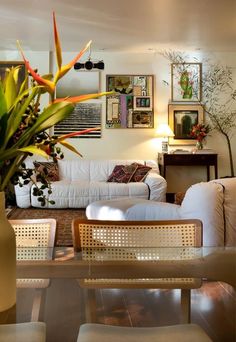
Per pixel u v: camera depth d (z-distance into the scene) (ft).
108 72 22.80
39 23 17.03
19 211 18.62
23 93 3.15
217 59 22.85
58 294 4.71
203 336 3.63
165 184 19.40
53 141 3.30
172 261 5.51
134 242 5.63
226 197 8.07
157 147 23.09
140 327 4.11
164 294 5.14
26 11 15.42
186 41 20.31
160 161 22.45
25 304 4.24
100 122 22.89
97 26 17.49
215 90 22.99
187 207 8.28
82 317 4.47
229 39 19.97
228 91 22.97
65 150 22.68
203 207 7.97
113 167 21.90
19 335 3.47
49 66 22.25
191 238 5.67
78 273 5.14
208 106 23.03
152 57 22.88
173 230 5.68
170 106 22.98
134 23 17.11
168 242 5.65
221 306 4.95
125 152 23.07
